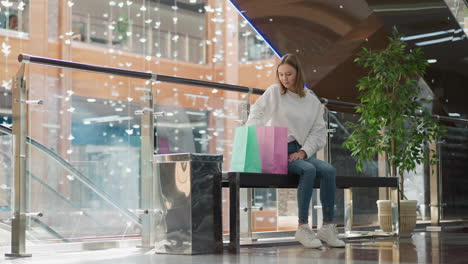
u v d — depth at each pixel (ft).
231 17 31.14
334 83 20.12
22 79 9.28
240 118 12.46
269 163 10.53
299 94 11.10
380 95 15.17
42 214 9.30
